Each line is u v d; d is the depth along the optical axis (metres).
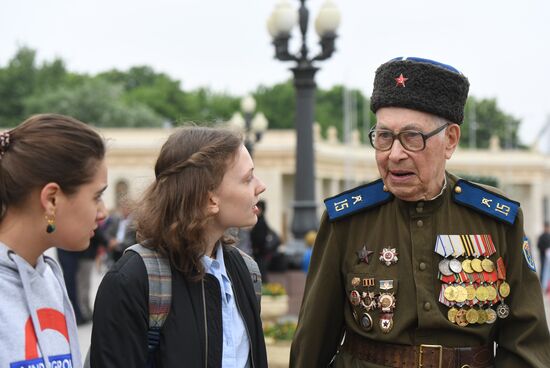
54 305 2.57
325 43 12.81
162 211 2.84
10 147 2.48
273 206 41.47
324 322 3.29
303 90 13.16
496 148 56.31
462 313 3.09
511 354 3.15
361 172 50.66
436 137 3.04
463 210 3.19
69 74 68.06
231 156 2.93
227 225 2.96
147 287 2.76
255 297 3.09
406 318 3.09
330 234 3.29
